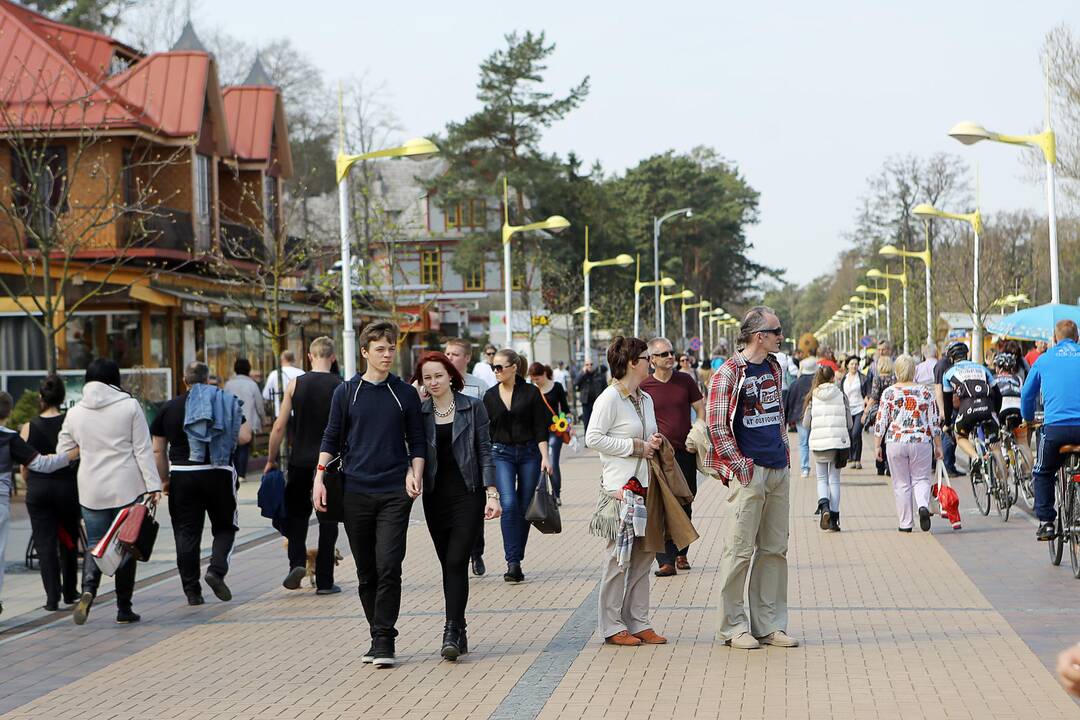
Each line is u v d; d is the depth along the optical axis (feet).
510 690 25.84
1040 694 24.23
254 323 96.94
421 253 266.77
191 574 37.32
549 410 40.27
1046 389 40.04
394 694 25.80
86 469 34.60
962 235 230.07
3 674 29.04
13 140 74.54
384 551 28.63
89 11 194.39
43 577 36.99
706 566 41.55
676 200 354.33
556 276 231.71
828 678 26.04
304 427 37.60
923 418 49.14
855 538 48.16
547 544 48.52
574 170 265.95
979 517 54.03
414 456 28.96
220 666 29.09
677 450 39.75
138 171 107.76
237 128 131.85
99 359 35.40
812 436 50.60
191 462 36.70
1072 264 156.15
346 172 78.28
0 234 98.94
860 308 369.71
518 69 222.69
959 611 32.96
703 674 26.71
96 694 26.78
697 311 375.04
